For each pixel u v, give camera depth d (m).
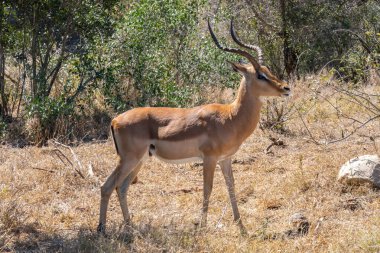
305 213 17.20
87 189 19.94
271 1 37.41
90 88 28.14
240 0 37.72
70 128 26.55
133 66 28.59
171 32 30.11
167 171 21.78
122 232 15.61
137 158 16.48
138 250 14.52
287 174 20.39
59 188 19.84
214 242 15.00
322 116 27.31
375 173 18.64
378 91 28.06
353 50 31.02
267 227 16.19
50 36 28.08
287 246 14.77
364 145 23.19
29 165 22.05
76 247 14.88
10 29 27.66
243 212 17.64
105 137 26.64
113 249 14.37
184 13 29.88
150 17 29.28
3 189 19.05
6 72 33.25
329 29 36.53
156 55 29.02
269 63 38.84
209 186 16.28
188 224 16.27
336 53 37.22
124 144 16.34
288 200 18.30
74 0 27.55
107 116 28.50
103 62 28.03
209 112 16.34
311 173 19.94
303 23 37.16
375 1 36.12
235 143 16.39
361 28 35.62
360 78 29.06
